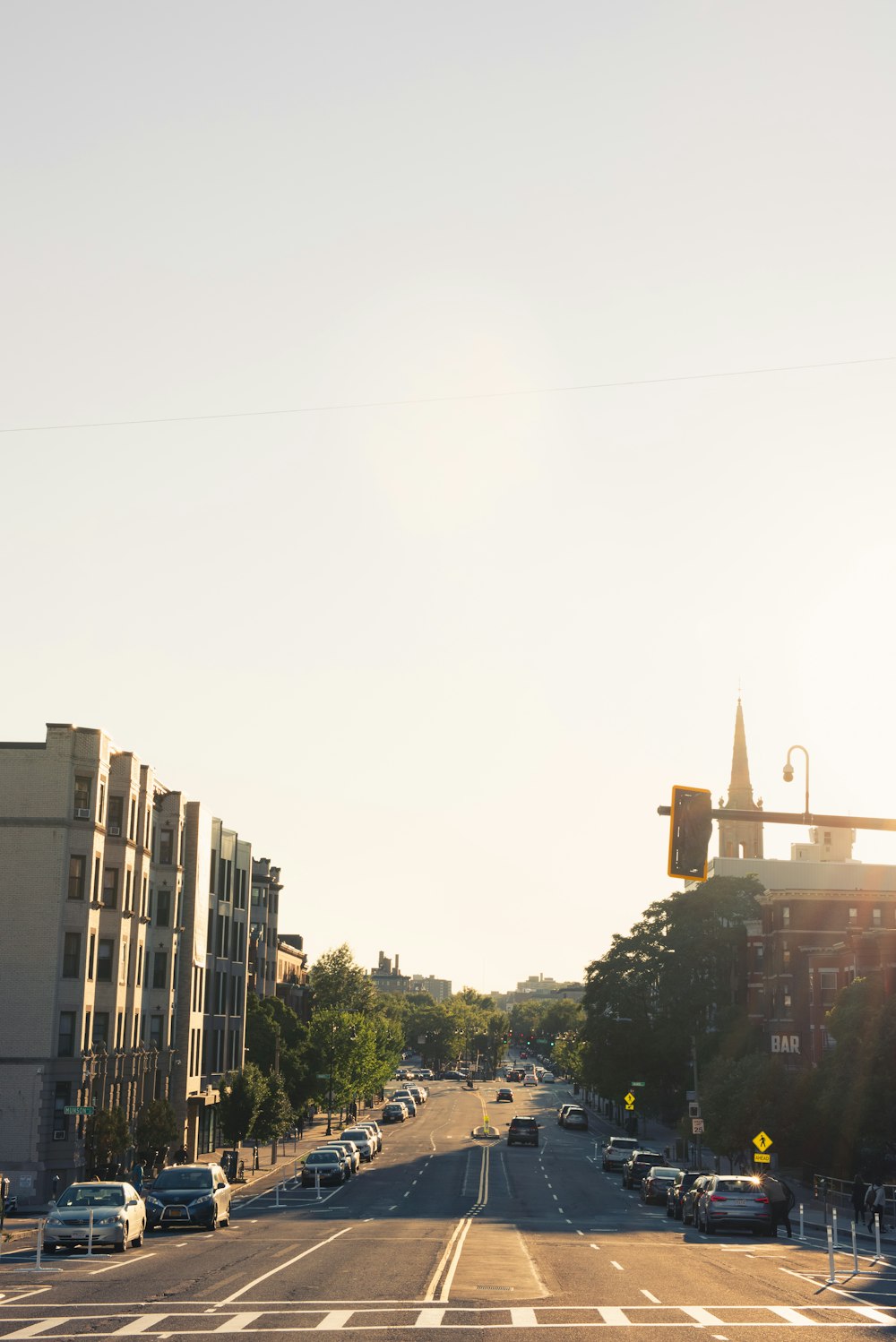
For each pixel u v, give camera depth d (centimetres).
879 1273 3141
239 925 9325
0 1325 2092
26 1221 4781
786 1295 2620
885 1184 5712
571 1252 3472
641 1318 2227
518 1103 17975
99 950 6556
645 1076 10781
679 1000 10594
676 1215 5053
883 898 10525
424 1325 2097
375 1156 9056
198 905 8206
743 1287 2750
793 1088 7031
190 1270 2952
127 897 6800
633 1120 11731
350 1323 2116
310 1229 4216
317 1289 2594
